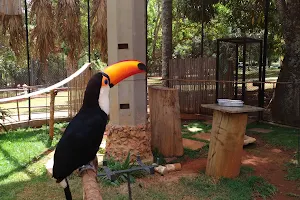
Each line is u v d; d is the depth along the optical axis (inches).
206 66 372.8
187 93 389.1
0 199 168.9
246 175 196.1
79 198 169.6
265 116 368.5
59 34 313.0
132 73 110.8
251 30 529.0
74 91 354.9
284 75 327.0
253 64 1027.9
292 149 245.8
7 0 295.7
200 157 232.8
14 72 743.1
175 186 181.9
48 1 305.0
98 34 308.8
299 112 315.3
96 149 108.3
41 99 591.5
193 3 463.5
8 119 343.3
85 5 490.0
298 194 172.6
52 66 684.1
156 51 900.0
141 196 169.6
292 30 319.0
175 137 230.1
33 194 175.5
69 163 102.2
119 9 199.8
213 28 674.8
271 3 451.2
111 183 181.8
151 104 239.1
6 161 224.7
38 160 229.6
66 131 107.3
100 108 109.5
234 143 187.2
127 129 208.4
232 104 189.3
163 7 426.9
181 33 741.3
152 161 209.9
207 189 177.0
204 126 324.8
